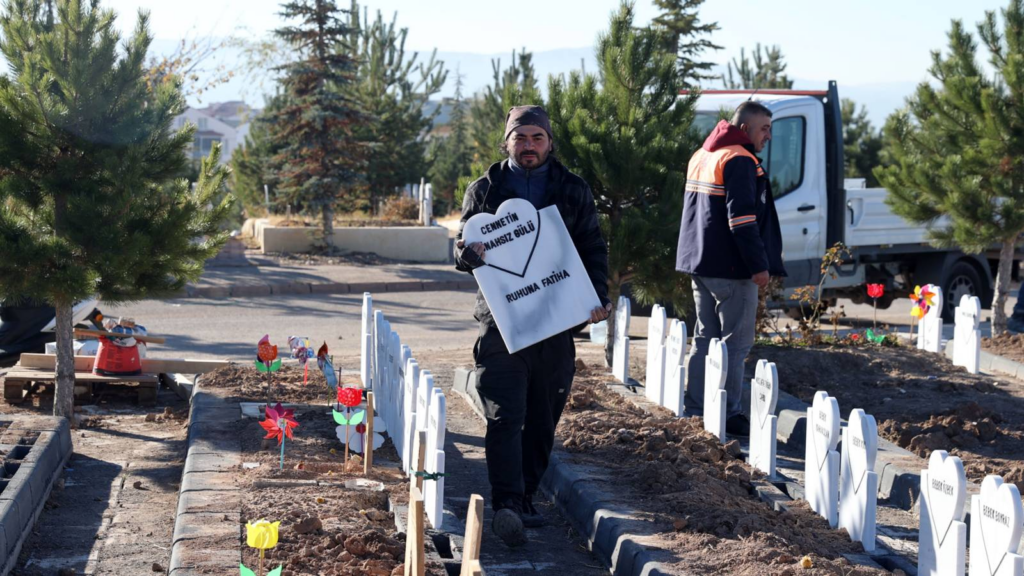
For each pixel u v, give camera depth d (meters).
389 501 5.14
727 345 6.84
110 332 8.10
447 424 7.42
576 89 8.73
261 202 30.77
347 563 4.21
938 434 6.66
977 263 14.36
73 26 6.88
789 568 4.17
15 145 6.81
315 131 20.92
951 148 10.91
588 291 5.01
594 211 5.24
